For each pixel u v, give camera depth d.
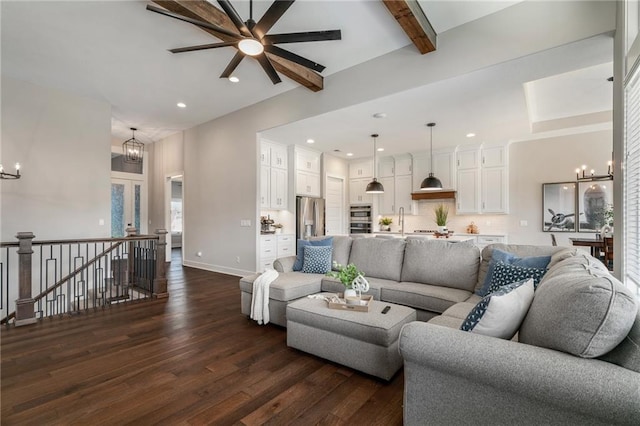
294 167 6.39
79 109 4.95
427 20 3.08
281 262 3.89
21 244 3.31
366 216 7.84
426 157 6.93
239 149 5.75
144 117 6.12
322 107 4.40
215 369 2.29
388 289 3.06
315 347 2.44
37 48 3.59
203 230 6.54
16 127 4.36
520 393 1.14
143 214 8.26
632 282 2.21
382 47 3.60
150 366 2.34
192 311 3.69
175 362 2.40
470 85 3.47
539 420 1.13
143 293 4.61
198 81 4.47
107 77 4.33
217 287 4.89
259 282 3.24
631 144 2.21
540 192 5.77
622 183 2.34
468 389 1.29
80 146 4.95
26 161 4.44
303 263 3.84
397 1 2.55
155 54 3.71
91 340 2.82
